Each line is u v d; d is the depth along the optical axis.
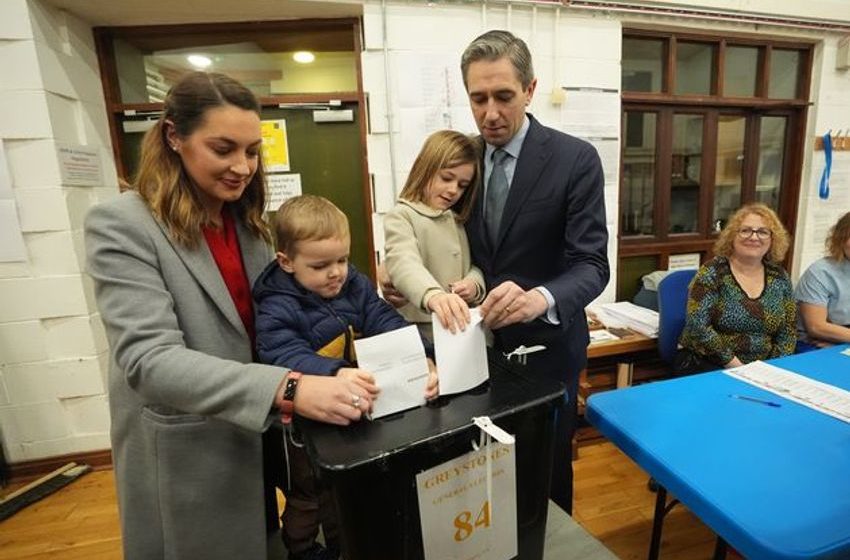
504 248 1.19
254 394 0.62
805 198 2.74
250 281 0.88
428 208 1.14
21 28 1.73
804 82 2.64
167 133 0.72
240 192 0.77
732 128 2.64
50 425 2.06
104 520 1.80
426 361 0.69
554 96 2.16
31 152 1.82
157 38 2.08
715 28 2.37
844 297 2.03
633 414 1.05
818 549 0.66
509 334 1.20
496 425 0.63
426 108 2.06
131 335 0.65
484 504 0.64
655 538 1.42
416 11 1.99
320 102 2.13
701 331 1.79
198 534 0.77
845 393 1.14
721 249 1.89
